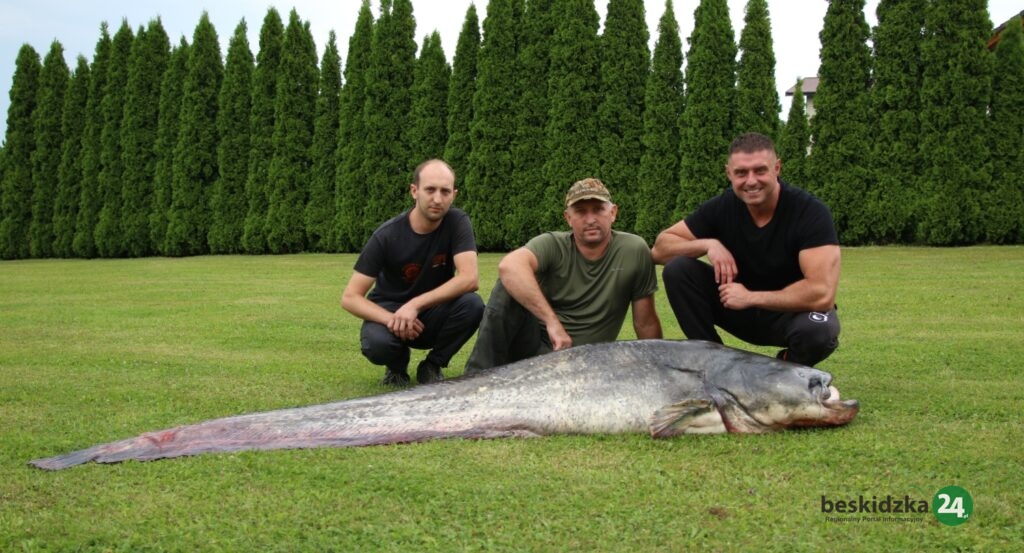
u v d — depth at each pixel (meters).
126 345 7.25
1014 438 3.67
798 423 3.91
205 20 24.06
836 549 2.52
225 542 2.63
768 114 17.19
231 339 7.63
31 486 3.18
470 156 19.62
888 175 16.23
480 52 19.50
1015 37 15.66
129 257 25.75
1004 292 9.70
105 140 26.06
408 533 2.68
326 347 7.14
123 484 3.20
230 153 23.45
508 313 5.04
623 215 18.41
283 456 3.54
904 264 13.15
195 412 4.50
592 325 5.09
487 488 3.08
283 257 21.08
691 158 17.38
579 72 18.58
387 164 21.02
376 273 5.42
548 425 3.95
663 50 17.83
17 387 5.20
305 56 22.44
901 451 3.48
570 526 2.71
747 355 4.11
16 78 28.61
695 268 5.05
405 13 21.02
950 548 2.53
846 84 16.41
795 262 4.73
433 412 3.94
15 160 28.53
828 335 4.61
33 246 28.02
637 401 3.99
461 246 5.45
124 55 26.00
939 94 15.80
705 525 2.71
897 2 16.08
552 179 18.81
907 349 6.32
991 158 15.79
